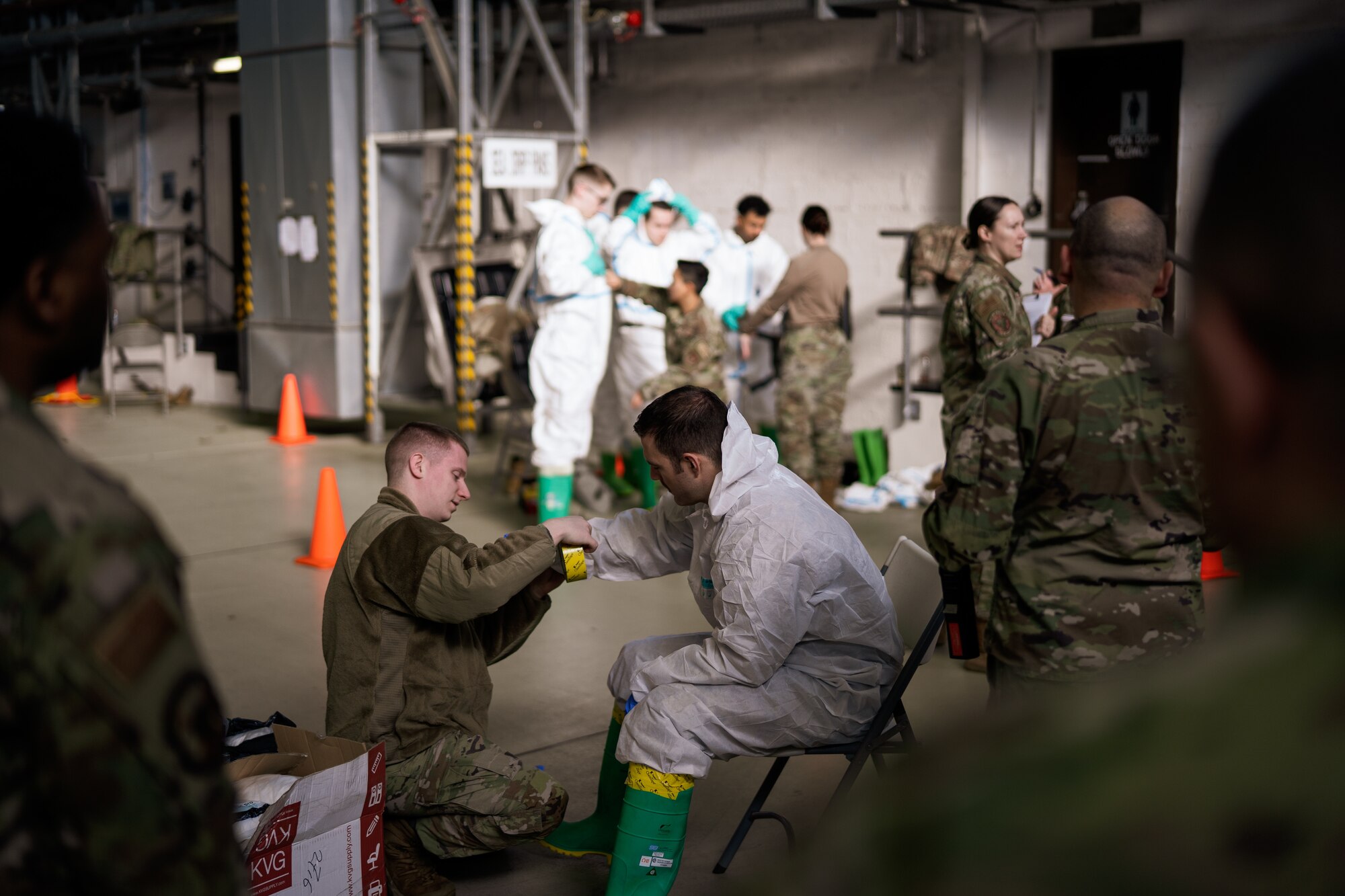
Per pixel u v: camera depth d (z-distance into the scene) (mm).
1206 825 376
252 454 8055
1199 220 467
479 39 7805
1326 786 372
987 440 2070
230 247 12109
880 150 7754
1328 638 397
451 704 2723
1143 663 2004
